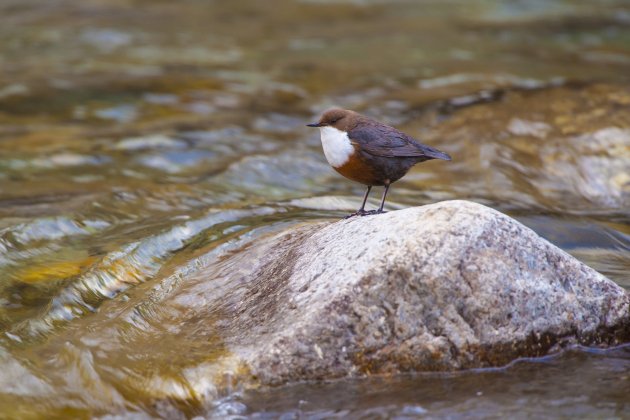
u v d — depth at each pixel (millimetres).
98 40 26250
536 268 8914
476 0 31234
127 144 17781
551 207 14477
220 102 20734
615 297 9164
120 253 11242
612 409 8008
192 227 12195
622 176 15164
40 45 25531
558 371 8688
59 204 14148
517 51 24547
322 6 31297
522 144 16469
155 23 28609
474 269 8648
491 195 14992
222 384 8320
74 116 19734
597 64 22688
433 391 8375
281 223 11938
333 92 21219
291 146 17656
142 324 9578
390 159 10539
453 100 19422
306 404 8180
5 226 12930
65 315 10039
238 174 15875
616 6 29359
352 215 10578
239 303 9445
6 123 19109
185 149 17531
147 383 8477
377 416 8016
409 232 8789
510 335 8719
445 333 8586
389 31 27562
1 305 10414
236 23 28891
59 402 8391
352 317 8461
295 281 9102
